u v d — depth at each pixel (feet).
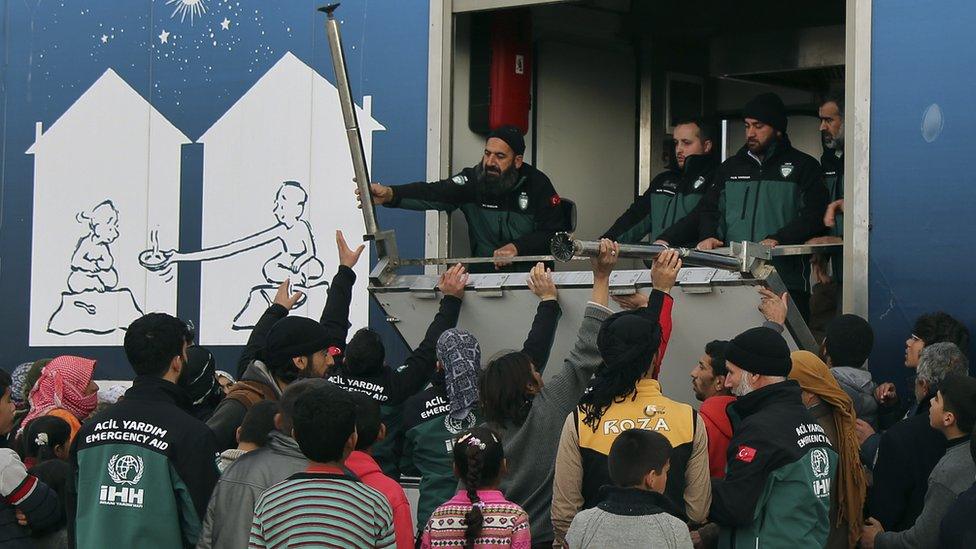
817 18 24.93
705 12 24.94
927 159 16.25
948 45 16.21
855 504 14.74
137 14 22.45
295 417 12.26
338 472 12.23
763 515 13.66
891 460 14.74
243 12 21.43
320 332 15.34
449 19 19.92
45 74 23.27
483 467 12.92
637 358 13.62
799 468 13.58
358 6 20.45
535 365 16.44
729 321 16.53
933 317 15.70
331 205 20.49
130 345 14.05
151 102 22.24
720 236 20.54
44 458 17.49
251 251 21.17
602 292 15.75
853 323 16.17
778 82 26.78
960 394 13.87
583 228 23.80
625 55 24.91
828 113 20.51
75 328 22.75
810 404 14.89
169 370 14.16
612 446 12.40
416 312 18.83
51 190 23.09
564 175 23.53
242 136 21.34
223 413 15.03
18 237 23.32
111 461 13.56
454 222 20.17
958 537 12.39
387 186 19.06
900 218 16.38
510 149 19.81
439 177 19.76
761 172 20.22
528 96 21.57
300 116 20.86
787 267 19.69
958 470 13.65
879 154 16.55
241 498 13.08
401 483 17.72
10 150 23.48
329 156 20.56
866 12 16.69
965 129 16.03
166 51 22.15
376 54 20.29
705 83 26.18
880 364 16.46
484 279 17.76
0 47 23.65
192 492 13.55
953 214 16.05
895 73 16.49
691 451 13.46
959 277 15.97
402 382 17.07
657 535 11.89
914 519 14.66
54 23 23.24
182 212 21.85
